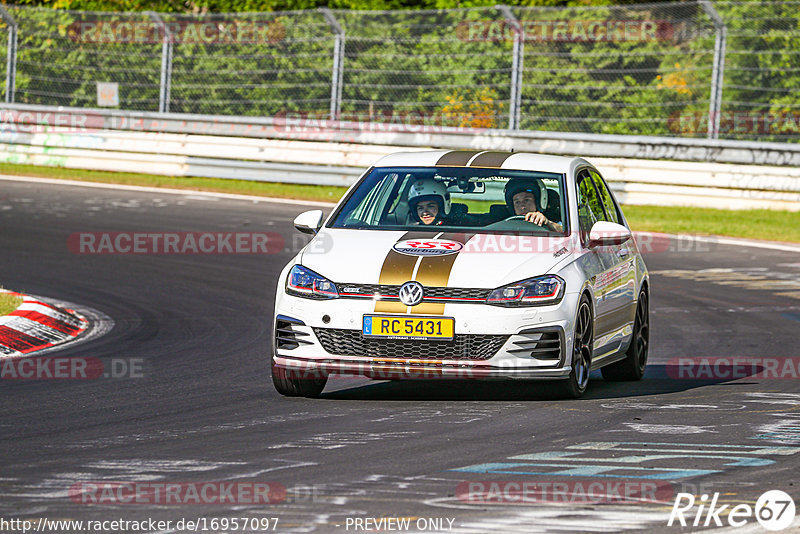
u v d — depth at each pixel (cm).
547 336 2872
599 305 3109
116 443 2448
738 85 8256
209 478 2138
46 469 2206
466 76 8694
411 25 8744
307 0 10438
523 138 8438
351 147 8750
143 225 6781
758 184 7950
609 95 8450
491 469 2211
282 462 2267
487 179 3256
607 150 8344
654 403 2967
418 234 3070
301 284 2947
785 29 8144
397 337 2844
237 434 2542
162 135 9212
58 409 2839
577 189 3266
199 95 9369
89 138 9388
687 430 2605
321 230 3167
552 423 2673
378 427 2620
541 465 2247
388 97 8838
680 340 4116
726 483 2111
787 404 2962
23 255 5759
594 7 8288
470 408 2866
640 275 3500
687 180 8081
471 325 2828
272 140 9019
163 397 3009
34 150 9500
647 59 8400
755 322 4469
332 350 2886
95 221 6862
